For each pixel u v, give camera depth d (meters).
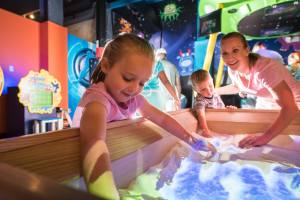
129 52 0.59
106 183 0.41
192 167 0.72
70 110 3.48
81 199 0.17
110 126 0.59
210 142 0.98
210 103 1.33
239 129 1.09
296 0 3.11
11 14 2.78
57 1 3.27
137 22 4.13
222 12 3.54
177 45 3.94
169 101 3.50
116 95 0.66
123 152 0.62
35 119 2.71
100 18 4.01
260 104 1.32
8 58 2.76
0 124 2.66
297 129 0.95
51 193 0.18
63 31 3.33
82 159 0.46
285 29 3.19
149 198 0.52
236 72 1.17
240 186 0.60
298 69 3.11
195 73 1.49
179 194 0.55
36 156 0.40
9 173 0.20
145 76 0.62
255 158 0.80
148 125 0.81
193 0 3.80
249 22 3.39
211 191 0.56
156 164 0.73
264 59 1.01
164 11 4.03
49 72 3.11
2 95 2.68
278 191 0.57
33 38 3.04
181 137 0.88
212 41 3.62
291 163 0.76
